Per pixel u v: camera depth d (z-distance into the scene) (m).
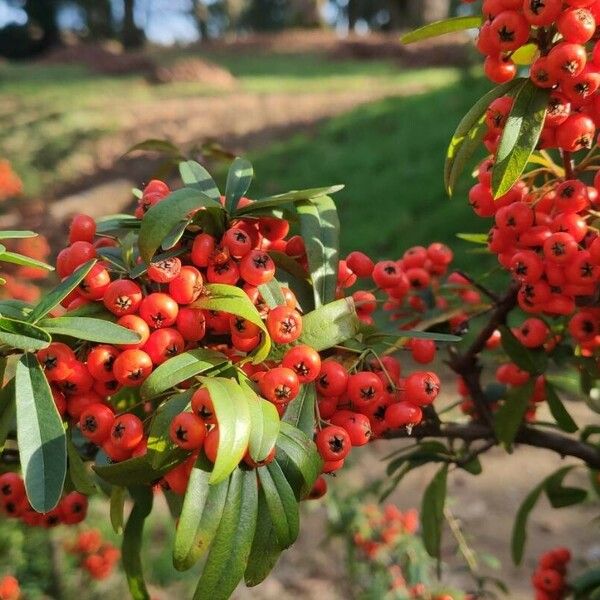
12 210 1.76
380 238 1.24
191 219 0.16
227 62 3.85
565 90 0.16
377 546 0.43
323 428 0.16
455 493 0.66
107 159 2.12
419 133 1.67
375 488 0.45
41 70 3.74
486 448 0.24
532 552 0.58
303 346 0.15
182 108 2.53
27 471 0.13
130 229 0.18
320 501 0.47
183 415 0.14
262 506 0.15
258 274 0.16
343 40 4.15
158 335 0.15
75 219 0.17
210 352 0.15
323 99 2.50
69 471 0.16
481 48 0.16
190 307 0.15
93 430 0.15
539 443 0.25
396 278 0.20
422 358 0.21
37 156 2.09
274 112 2.40
